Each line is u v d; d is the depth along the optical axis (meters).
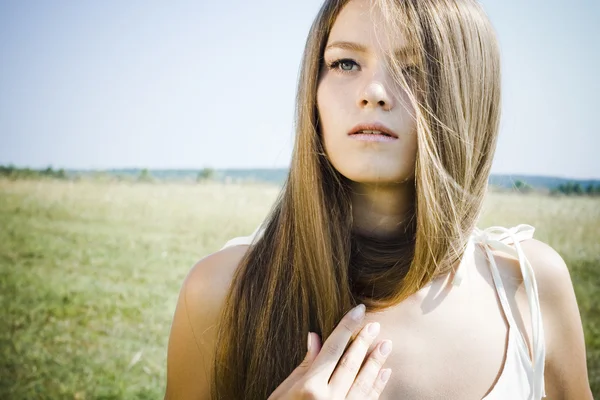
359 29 0.69
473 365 0.69
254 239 0.85
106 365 2.61
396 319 0.72
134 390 2.39
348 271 0.75
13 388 2.36
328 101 0.70
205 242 5.37
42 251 4.89
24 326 3.05
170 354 0.84
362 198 0.76
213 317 0.80
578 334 0.83
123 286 3.85
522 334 0.74
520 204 6.56
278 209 0.86
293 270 0.77
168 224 6.43
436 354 0.70
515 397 0.70
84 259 4.60
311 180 0.75
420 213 0.70
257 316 0.77
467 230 0.76
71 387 2.37
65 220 6.60
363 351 0.65
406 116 0.68
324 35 0.74
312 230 0.75
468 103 0.75
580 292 3.44
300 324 0.75
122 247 5.08
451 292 0.74
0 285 3.79
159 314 3.28
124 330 3.04
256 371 0.75
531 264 0.81
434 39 0.71
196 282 0.81
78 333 2.98
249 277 0.80
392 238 0.78
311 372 0.63
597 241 4.78
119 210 7.39
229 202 8.34
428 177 0.68
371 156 0.67
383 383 0.64
